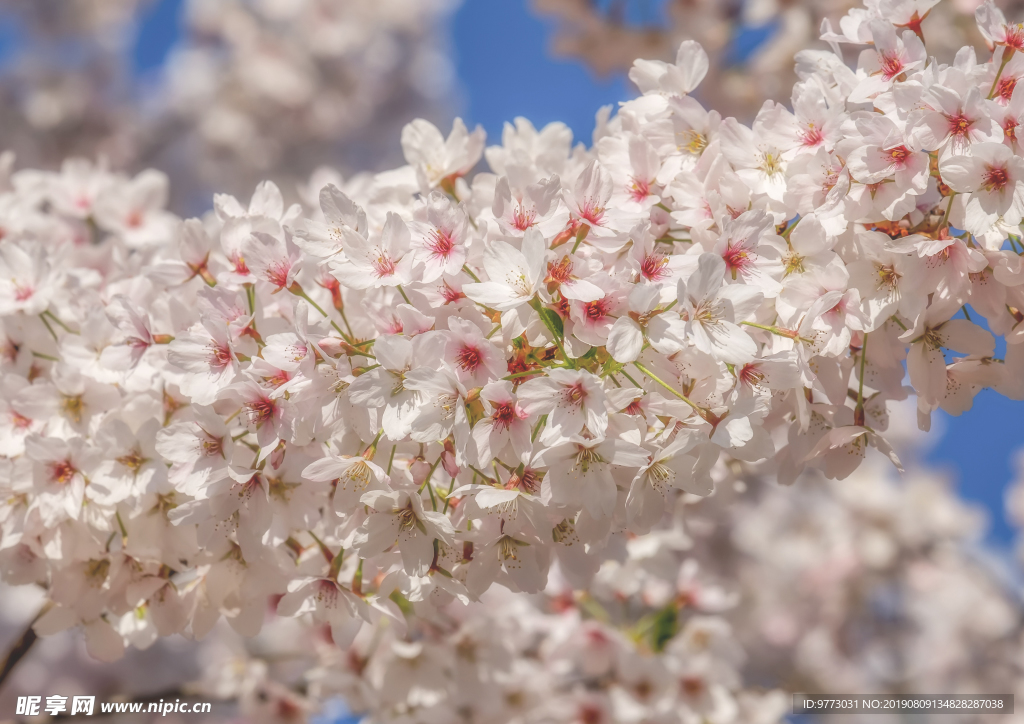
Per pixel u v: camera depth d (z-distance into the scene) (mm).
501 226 635
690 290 620
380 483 633
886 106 641
